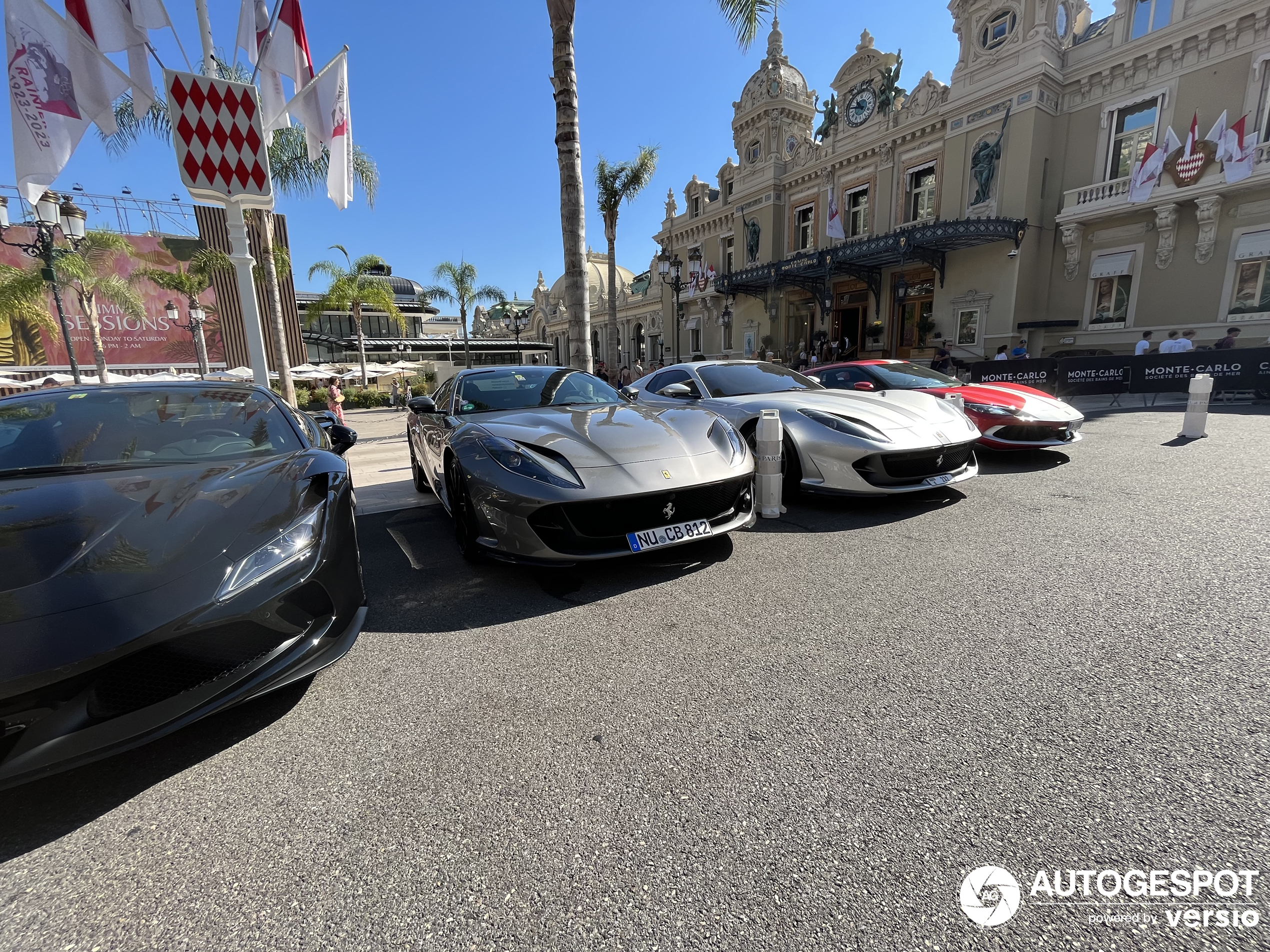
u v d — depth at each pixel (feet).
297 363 93.15
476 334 187.62
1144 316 44.21
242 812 4.99
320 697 6.75
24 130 16.17
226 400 9.59
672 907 3.89
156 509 6.28
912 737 5.50
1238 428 22.33
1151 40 42.09
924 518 12.78
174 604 5.23
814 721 5.83
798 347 69.67
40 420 8.33
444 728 6.07
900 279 55.31
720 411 16.30
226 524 6.21
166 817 4.98
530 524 9.34
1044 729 5.51
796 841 4.37
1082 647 6.97
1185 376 32.96
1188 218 41.73
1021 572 9.37
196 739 6.08
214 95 17.61
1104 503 13.04
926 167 54.90
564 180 24.66
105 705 4.99
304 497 7.07
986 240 48.37
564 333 153.07
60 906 4.11
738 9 23.63
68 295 66.69
